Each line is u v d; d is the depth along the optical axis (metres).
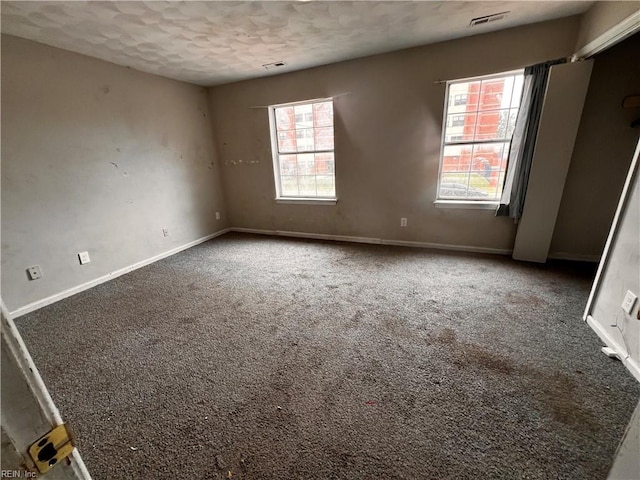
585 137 2.72
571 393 1.49
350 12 2.25
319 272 3.13
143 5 1.97
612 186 2.77
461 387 1.56
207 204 4.47
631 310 1.63
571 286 2.56
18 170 2.41
